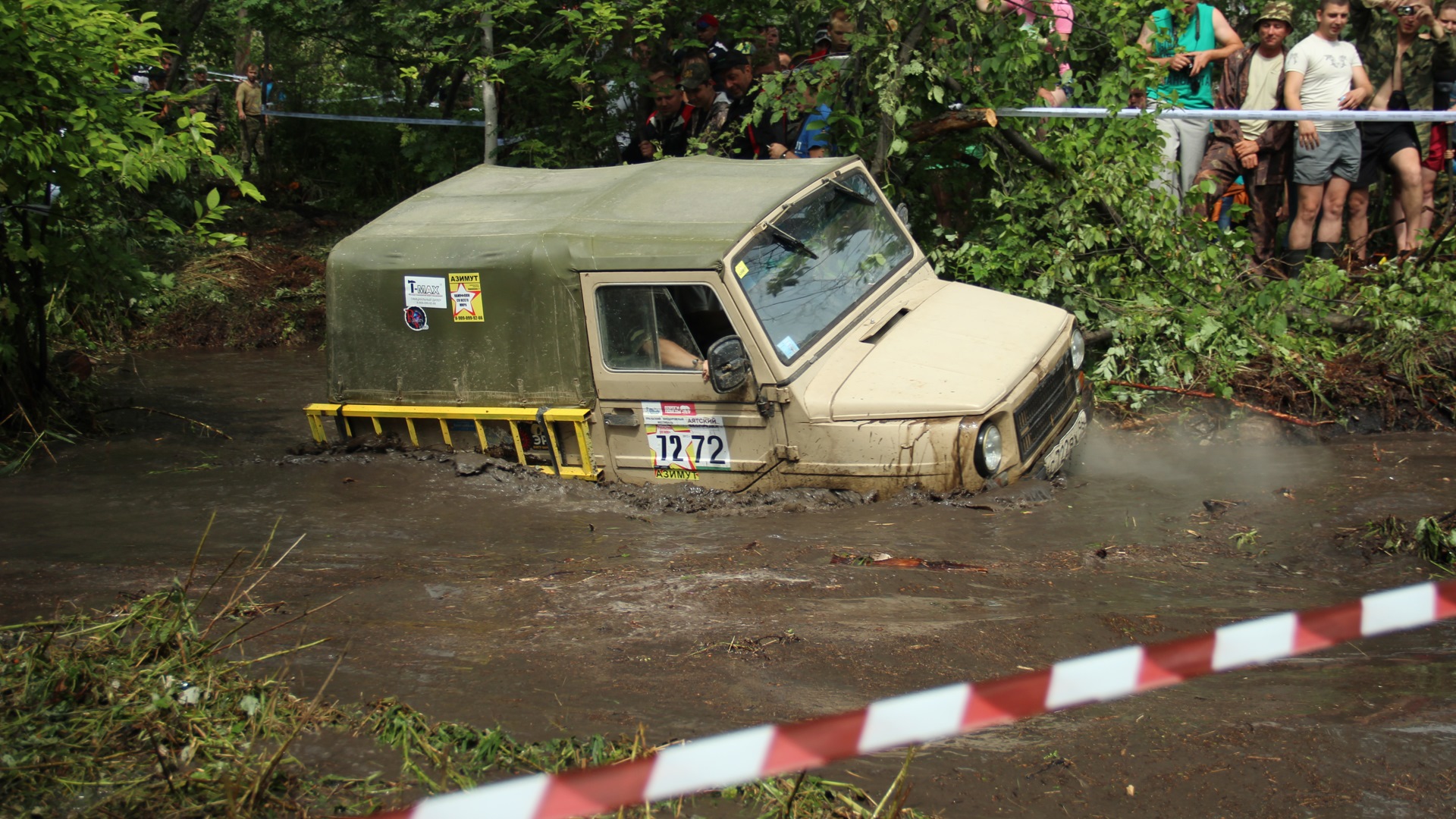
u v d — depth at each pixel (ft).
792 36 43.01
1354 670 11.92
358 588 15.53
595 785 7.11
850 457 20.10
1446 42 31.83
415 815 7.09
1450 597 8.56
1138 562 16.39
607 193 23.43
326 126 59.52
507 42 41.14
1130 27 31.01
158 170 25.22
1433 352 25.79
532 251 22.00
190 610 13.53
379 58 53.72
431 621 14.08
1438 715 10.50
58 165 24.76
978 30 29.40
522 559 17.35
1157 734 10.38
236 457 25.34
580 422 22.07
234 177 25.70
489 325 22.72
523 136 44.39
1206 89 34.65
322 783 9.57
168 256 45.93
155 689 11.14
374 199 58.49
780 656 12.60
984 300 23.29
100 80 24.53
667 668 12.34
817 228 22.52
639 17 36.29
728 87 34.99
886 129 30.50
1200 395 26.07
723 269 20.36
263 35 59.77
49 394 28.94
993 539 17.61
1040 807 9.26
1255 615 13.70
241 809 9.10
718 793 9.47
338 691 11.67
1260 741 10.11
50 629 13.15
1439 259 29.78
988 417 19.44
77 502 21.56
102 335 40.34
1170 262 29.30
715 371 19.85
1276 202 34.60
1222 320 27.32
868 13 29.84
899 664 12.32
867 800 9.36
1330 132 31.71
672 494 21.20
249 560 17.22
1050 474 21.03
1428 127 33.42
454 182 26.55
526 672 12.28
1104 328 28.22
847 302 22.06
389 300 23.71
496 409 22.88
